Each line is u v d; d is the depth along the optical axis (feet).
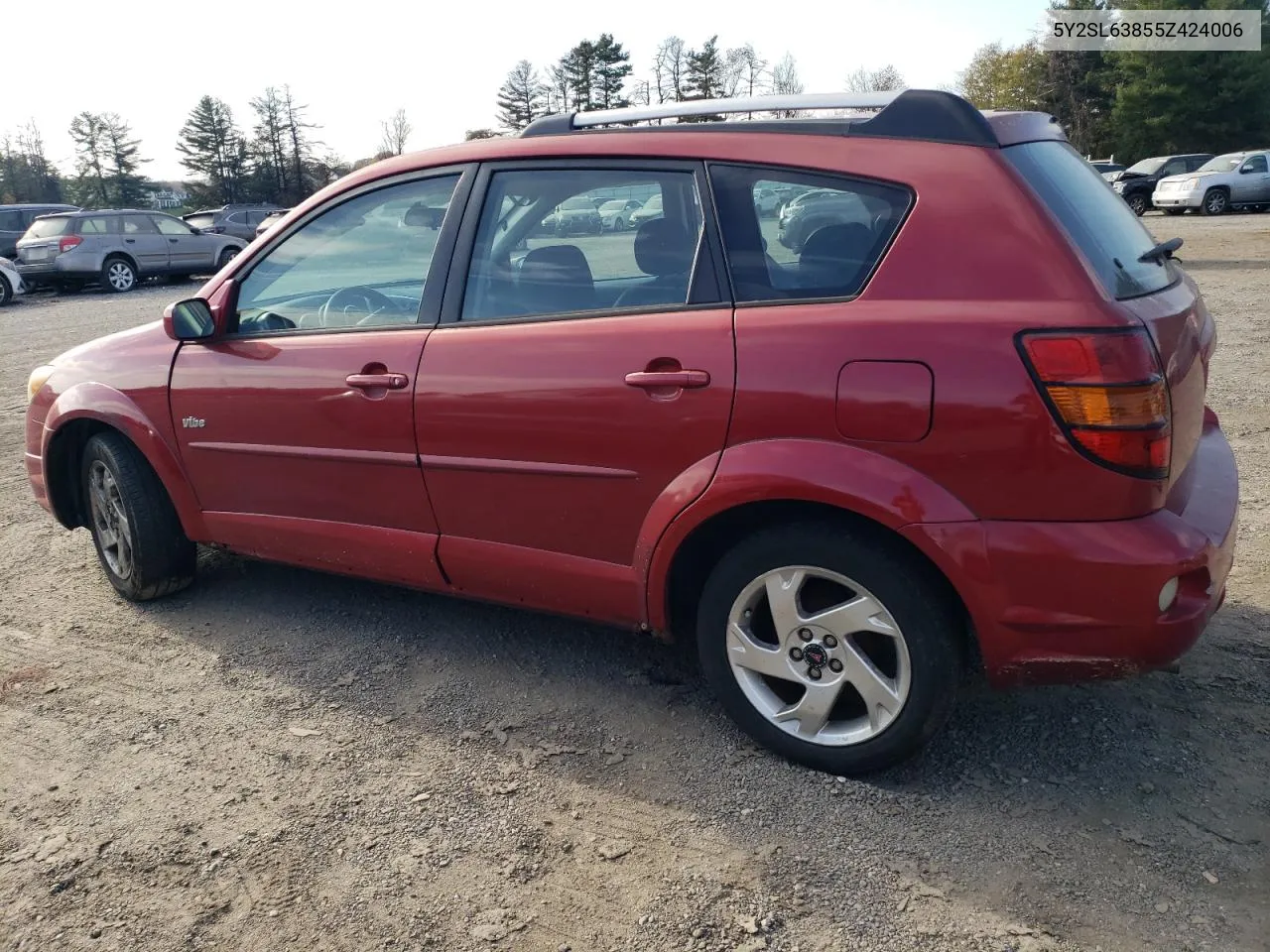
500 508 10.12
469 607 13.11
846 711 9.19
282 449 11.46
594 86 234.58
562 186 9.93
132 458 12.91
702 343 8.73
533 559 10.09
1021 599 7.80
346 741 10.03
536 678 11.16
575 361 9.36
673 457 8.90
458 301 10.37
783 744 9.18
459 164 10.66
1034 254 7.76
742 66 225.97
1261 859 7.78
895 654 8.55
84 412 12.87
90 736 10.29
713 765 9.35
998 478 7.72
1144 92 154.30
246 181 240.94
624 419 9.09
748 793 8.89
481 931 7.42
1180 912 7.27
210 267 71.41
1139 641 7.69
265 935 7.47
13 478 20.48
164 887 8.02
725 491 8.58
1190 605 7.82
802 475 8.18
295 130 242.17
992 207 7.94
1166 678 10.43
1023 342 7.58
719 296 8.90
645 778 9.20
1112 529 7.57
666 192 9.34
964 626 8.54
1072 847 8.00
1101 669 7.88
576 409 9.33
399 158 11.22
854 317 8.16
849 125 8.79
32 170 250.98
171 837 8.62
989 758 9.23
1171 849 7.93
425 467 10.44
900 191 8.29
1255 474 16.57
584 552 9.79
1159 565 7.48
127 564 13.28
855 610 8.50
